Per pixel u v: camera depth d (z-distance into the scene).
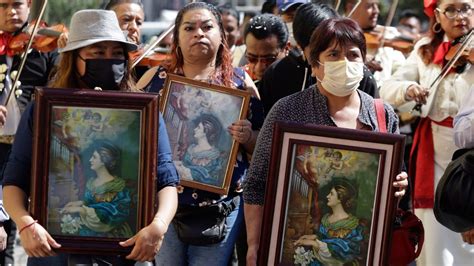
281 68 6.70
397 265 5.74
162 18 17.66
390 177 5.43
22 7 7.55
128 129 5.23
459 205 5.89
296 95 5.71
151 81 6.60
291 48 7.27
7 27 7.54
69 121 5.22
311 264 5.46
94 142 5.23
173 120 6.39
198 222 6.33
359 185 5.44
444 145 7.20
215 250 6.39
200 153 6.38
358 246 5.45
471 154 5.86
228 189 6.36
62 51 5.39
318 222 5.46
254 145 6.39
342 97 5.61
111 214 5.23
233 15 9.87
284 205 5.45
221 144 6.39
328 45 5.51
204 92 6.40
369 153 5.43
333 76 5.47
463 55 7.15
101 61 5.38
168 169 5.34
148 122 5.22
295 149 5.45
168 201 5.28
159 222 5.19
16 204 5.24
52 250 5.21
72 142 5.22
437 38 7.39
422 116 7.29
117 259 5.36
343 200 5.45
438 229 7.09
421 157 7.28
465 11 7.17
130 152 5.23
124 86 5.48
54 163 5.22
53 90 5.20
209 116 6.39
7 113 7.25
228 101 6.40
